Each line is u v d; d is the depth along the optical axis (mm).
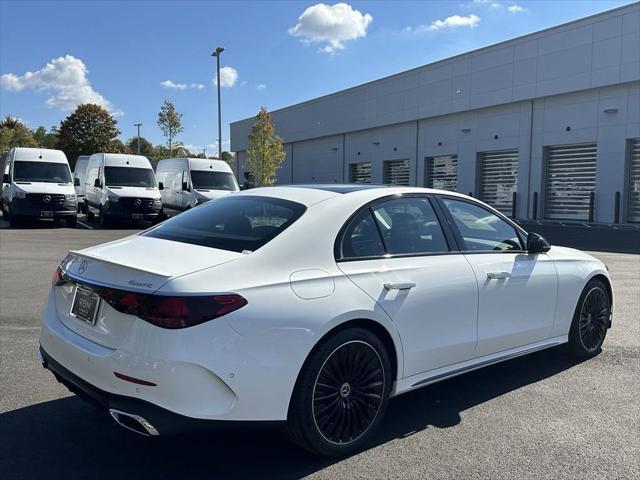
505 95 28062
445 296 4031
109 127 82188
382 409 3699
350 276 3588
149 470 3361
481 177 30328
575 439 3785
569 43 25047
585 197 25250
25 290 8688
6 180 22969
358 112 38375
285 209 3850
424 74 32875
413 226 4156
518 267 4660
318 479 3262
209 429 3035
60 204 21500
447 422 4066
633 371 5195
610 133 23938
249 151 40375
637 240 18203
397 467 3402
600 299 5602
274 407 3188
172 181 23844
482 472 3342
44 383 4707
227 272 3213
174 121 43719
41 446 3641
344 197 3967
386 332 3701
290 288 3311
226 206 4242
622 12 23000
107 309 3262
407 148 34844
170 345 2949
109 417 4094
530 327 4777
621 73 23141
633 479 3262
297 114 45062
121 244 3840
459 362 4230
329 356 3393
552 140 26297
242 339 3072
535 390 4707
